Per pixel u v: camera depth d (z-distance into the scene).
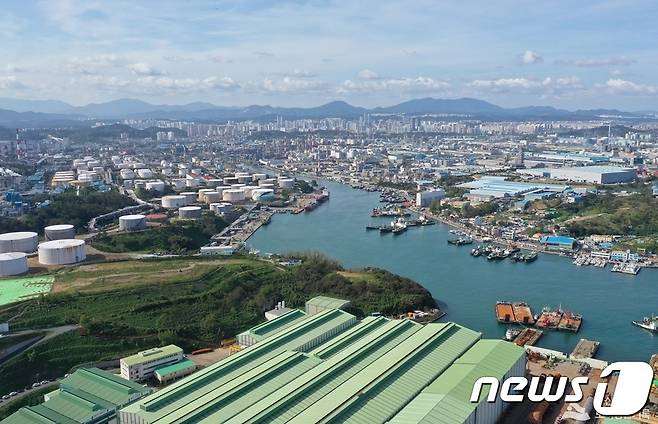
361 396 123.44
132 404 128.88
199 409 120.38
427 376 136.00
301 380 133.25
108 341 184.00
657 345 188.38
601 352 183.38
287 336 165.38
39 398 153.50
